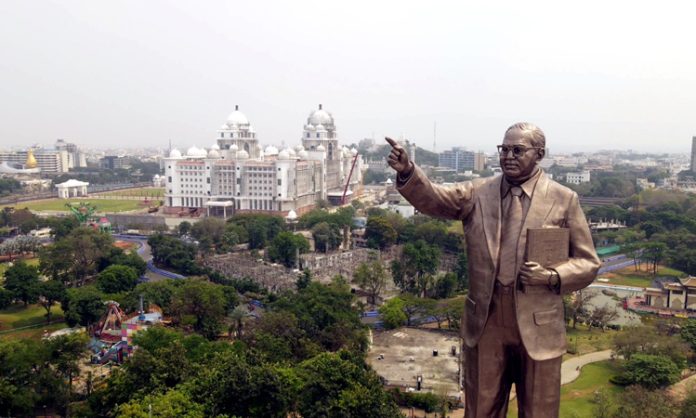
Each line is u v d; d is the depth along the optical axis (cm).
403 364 9556
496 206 2111
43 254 14175
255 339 8812
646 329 9644
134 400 5994
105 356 9838
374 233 19438
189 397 6053
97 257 14950
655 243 16312
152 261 17875
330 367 6431
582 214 2114
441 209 2158
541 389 2072
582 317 12250
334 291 10825
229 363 6531
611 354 9938
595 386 8762
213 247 18475
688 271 15925
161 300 11356
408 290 14275
